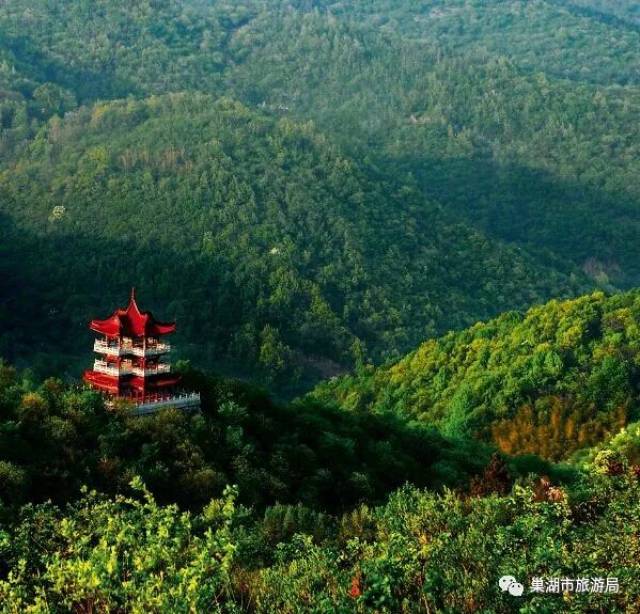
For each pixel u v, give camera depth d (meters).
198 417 89.12
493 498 64.38
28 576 52.88
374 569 50.19
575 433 126.81
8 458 78.38
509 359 153.75
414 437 108.81
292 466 90.56
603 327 154.50
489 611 47.66
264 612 51.41
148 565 47.22
